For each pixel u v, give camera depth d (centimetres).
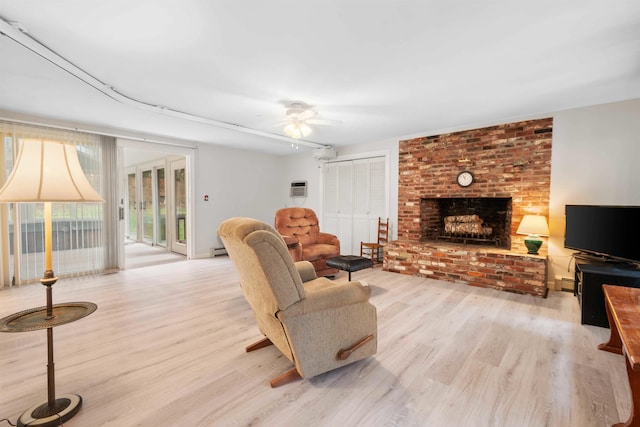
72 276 421
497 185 406
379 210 544
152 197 719
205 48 217
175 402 165
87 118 391
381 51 220
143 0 164
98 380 184
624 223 275
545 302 325
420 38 204
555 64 240
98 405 162
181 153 538
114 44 211
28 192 138
